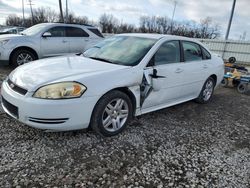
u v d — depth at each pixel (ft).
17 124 11.20
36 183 7.53
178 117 14.17
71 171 8.25
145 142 10.68
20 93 9.39
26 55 23.49
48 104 8.83
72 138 10.37
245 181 8.54
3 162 8.41
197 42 15.72
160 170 8.73
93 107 9.78
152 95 12.21
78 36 27.09
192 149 10.46
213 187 8.07
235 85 25.13
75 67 10.77
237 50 56.39
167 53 13.12
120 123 11.16
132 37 13.89
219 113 15.69
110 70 10.50
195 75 14.99
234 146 11.16
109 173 8.31
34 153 9.09
